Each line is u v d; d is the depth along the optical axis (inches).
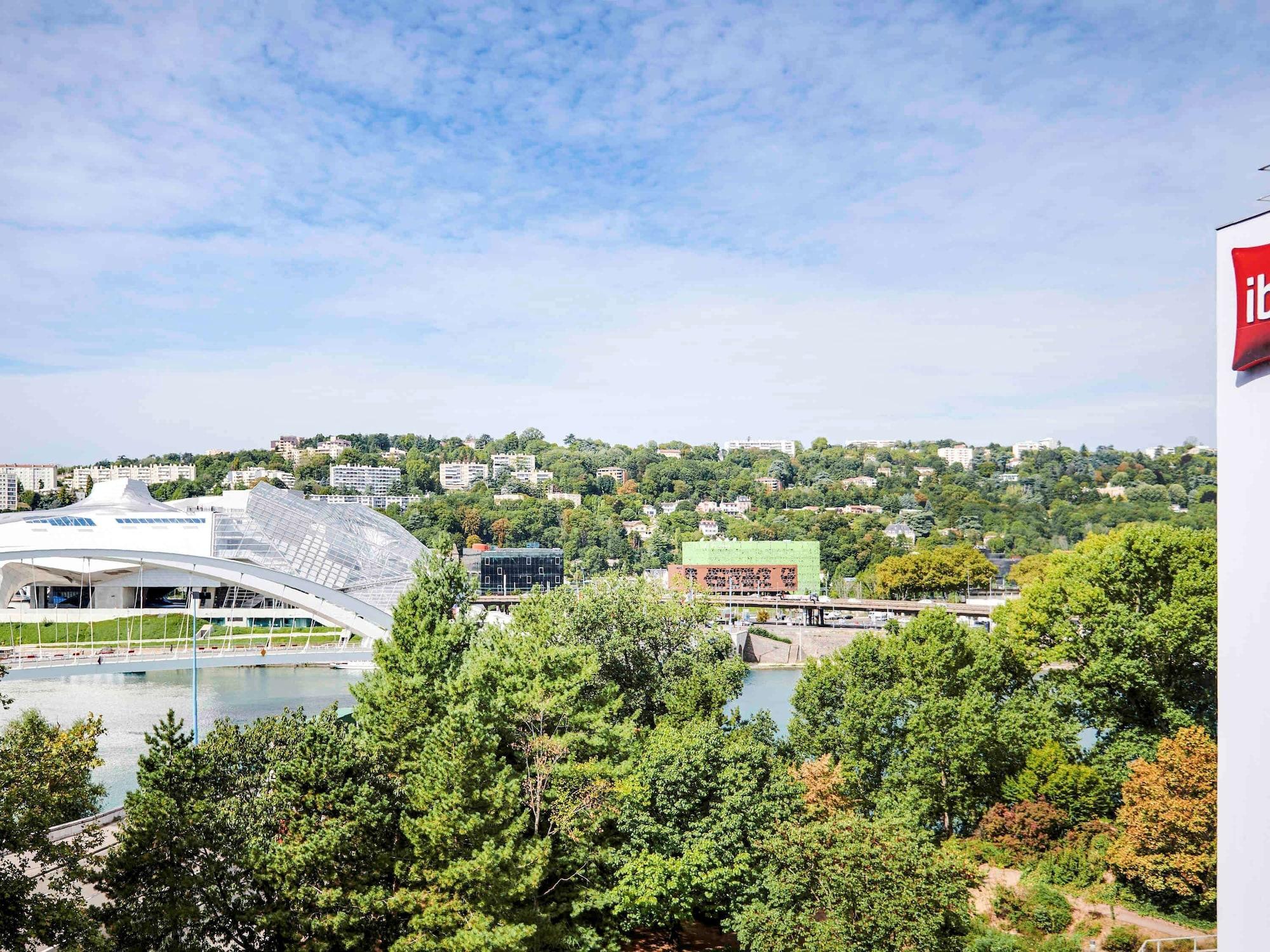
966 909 1710.1
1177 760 1961.1
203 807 1414.9
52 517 6343.5
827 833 1707.7
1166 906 1940.2
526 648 2036.2
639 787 1786.4
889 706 2332.7
